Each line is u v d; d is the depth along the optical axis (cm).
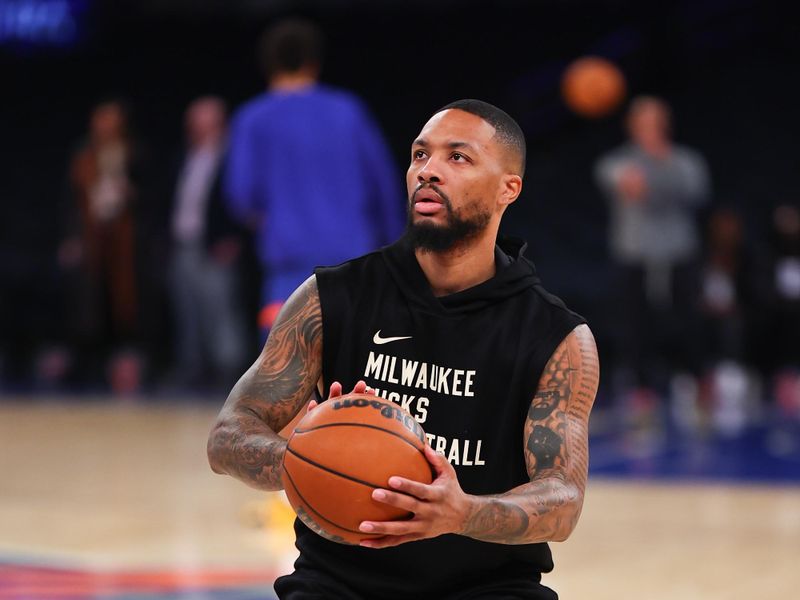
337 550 689
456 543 678
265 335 1461
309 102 1459
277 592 706
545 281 3734
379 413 607
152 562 1328
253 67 4591
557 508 634
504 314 691
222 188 2945
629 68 4275
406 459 595
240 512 1619
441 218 675
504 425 679
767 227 3316
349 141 1456
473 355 683
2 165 4453
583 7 4475
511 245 725
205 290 3014
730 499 1773
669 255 2452
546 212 4088
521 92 4403
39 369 3744
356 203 1456
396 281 701
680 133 4219
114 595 1180
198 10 4622
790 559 1375
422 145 686
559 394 677
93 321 3139
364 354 693
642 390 2469
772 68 4288
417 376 685
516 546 688
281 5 4597
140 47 4647
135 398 3117
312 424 612
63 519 1575
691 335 2986
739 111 4231
